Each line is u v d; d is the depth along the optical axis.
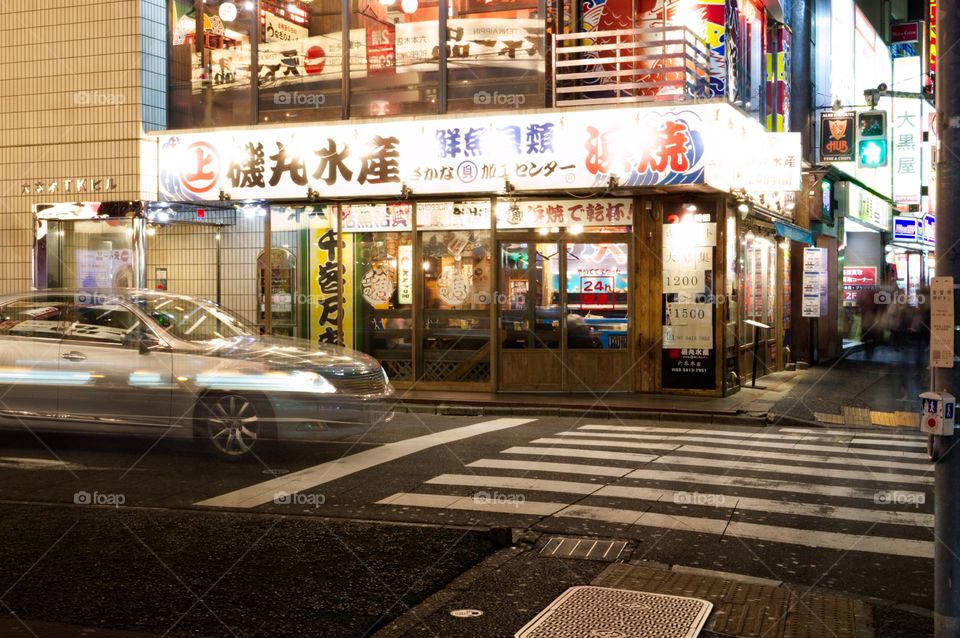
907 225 30.33
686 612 5.10
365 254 17.20
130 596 5.34
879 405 15.29
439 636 4.79
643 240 16.12
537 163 15.57
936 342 4.29
